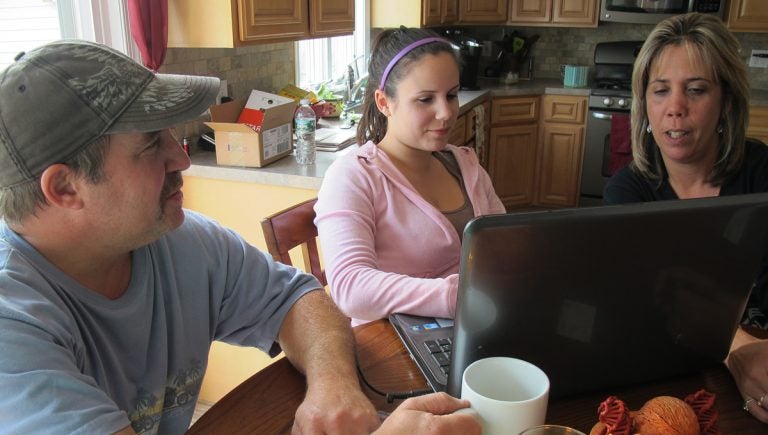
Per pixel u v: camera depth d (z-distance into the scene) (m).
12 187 0.78
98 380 0.89
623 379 0.88
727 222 0.76
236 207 2.28
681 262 0.78
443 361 0.96
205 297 1.08
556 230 0.70
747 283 0.84
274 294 1.12
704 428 0.71
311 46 3.65
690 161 1.42
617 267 0.75
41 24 1.83
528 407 0.66
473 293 0.72
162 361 1.00
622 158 4.46
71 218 0.81
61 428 0.69
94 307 0.88
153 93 0.82
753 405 0.87
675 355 0.88
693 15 1.37
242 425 0.86
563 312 0.76
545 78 5.20
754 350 0.92
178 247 1.05
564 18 4.64
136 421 0.97
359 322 1.25
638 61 1.43
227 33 2.13
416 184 1.53
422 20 3.94
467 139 3.96
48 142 0.76
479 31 5.25
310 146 2.29
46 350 0.72
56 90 0.75
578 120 4.62
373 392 0.93
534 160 4.82
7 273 0.77
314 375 0.93
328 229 1.36
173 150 0.87
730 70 1.33
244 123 2.35
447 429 0.66
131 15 1.97
